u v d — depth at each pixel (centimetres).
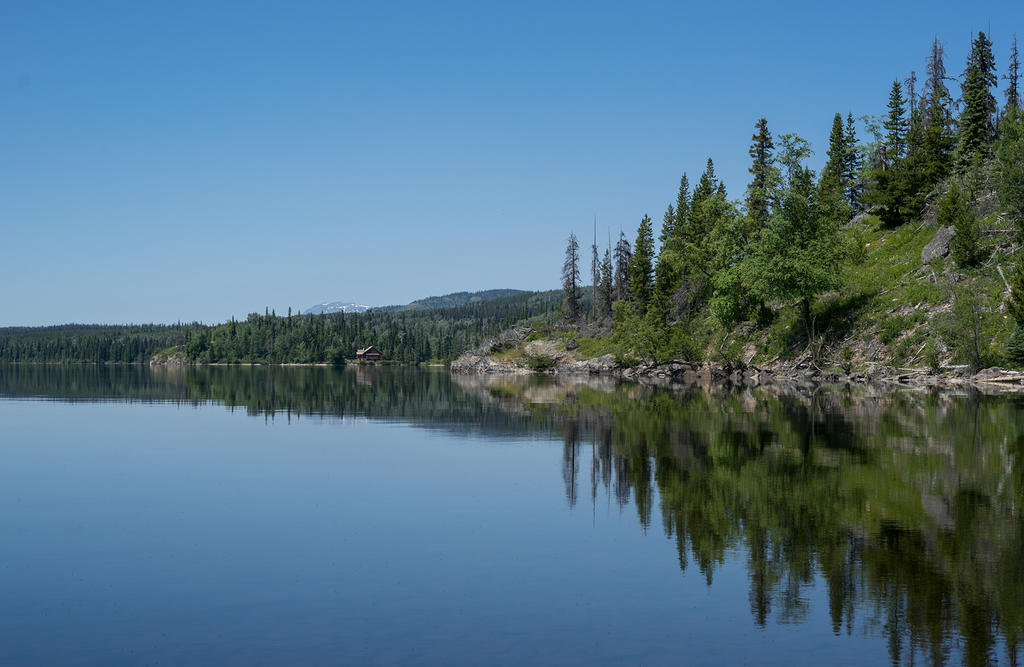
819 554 1521
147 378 11531
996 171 7300
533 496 2120
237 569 1456
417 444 3250
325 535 1709
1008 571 1403
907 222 9256
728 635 1126
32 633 1141
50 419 4400
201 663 1033
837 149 11000
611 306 14475
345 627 1159
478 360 15575
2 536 1711
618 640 1108
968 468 2414
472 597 1293
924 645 1087
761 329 8888
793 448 2861
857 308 7825
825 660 1037
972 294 6494
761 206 9375
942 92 10869
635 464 2605
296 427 3972
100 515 1914
